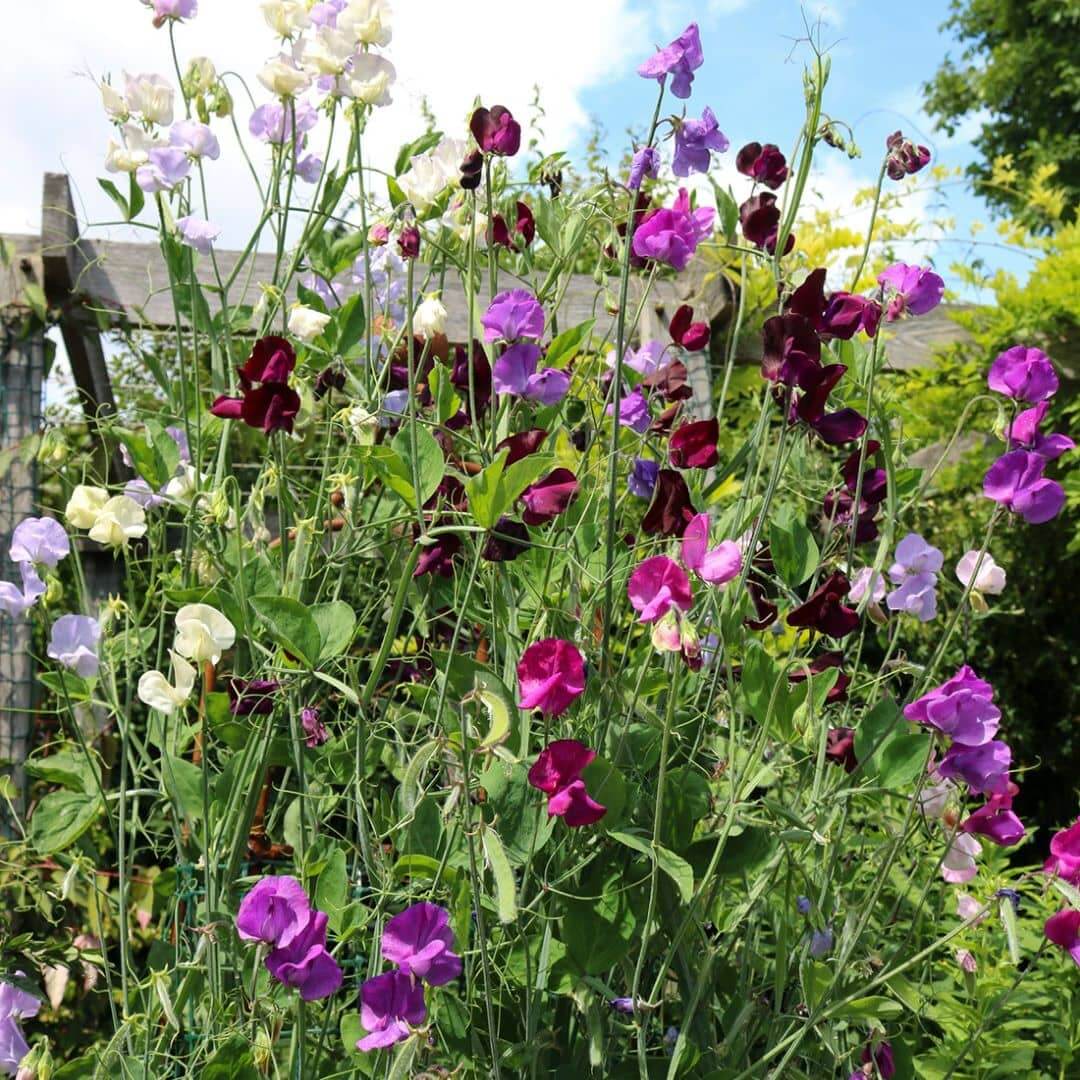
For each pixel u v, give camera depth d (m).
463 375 2.23
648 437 2.22
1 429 3.49
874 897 1.84
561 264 2.31
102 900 2.91
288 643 1.80
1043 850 4.54
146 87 2.45
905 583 2.10
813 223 5.12
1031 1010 2.58
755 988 2.08
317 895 1.84
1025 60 16.16
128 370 4.41
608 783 1.74
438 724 1.78
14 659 3.36
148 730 2.28
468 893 1.71
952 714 1.73
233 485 2.19
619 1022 2.00
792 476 2.57
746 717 2.61
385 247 2.45
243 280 3.77
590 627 2.06
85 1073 1.92
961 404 4.84
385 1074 1.68
